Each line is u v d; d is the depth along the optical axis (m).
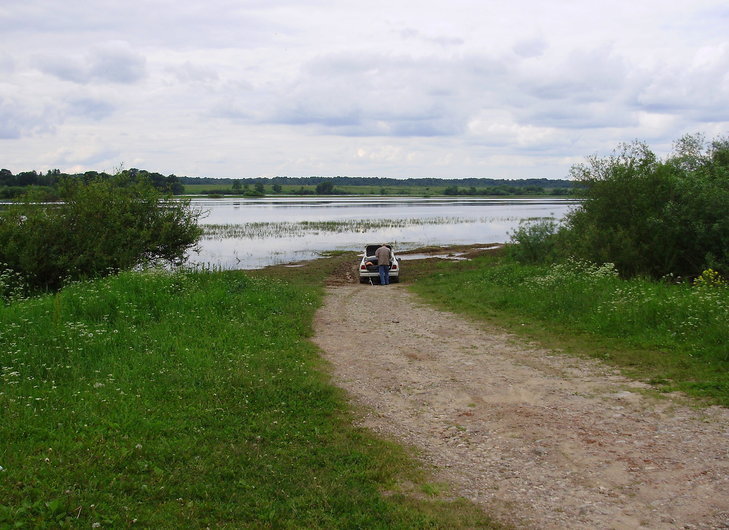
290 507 4.86
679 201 18.27
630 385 8.18
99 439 5.70
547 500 5.02
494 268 22.67
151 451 5.61
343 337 11.95
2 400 6.41
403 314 14.89
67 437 5.66
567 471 5.56
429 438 6.53
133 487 4.94
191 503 4.79
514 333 11.97
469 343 11.23
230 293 14.48
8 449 5.28
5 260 17.72
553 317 12.89
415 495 5.18
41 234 18.55
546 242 25.08
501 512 4.84
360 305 16.61
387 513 4.82
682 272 18.28
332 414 7.16
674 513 4.69
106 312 11.05
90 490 4.78
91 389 7.16
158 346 9.34
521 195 193.88
